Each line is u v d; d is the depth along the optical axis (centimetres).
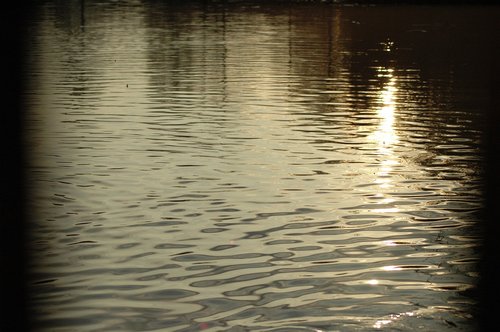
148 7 5372
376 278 884
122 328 755
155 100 2020
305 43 3397
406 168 1384
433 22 4372
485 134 1675
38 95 2067
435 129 1723
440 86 2328
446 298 827
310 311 796
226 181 1277
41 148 1485
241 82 2342
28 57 2811
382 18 4641
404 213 1124
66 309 795
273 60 2847
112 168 1347
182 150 1486
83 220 1069
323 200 1182
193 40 3441
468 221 1089
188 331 750
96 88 2186
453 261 935
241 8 5319
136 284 859
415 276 889
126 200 1165
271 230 1042
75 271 891
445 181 1301
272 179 1293
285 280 875
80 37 3497
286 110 1920
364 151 1506
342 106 1988
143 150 1481
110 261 923
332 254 957
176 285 859
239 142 1562
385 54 3064
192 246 978
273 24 4244
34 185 1235
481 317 782
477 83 2384
